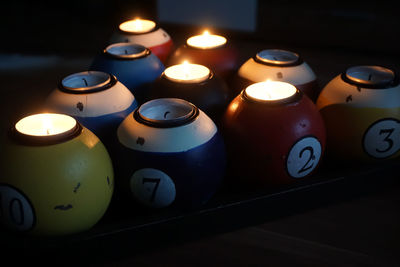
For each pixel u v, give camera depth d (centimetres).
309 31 105
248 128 54
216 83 58
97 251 51
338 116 57
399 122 57
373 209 58
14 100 77
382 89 57
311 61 95
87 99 55
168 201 52
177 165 51
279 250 54
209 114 57
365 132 57
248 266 52
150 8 117
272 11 106
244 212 55
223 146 53
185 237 54
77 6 124
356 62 94
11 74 86
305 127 54
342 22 105
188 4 108
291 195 56
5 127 69
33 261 50
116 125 55
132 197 53
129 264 52
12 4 130
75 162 49
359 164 59
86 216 50
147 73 62
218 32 109
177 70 60
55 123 52
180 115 54
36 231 50
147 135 51
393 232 55
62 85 56
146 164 51
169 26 111
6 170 49
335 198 58
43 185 48
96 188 50
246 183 56
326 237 55
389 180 60
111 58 62
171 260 53
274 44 105
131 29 71
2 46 100
